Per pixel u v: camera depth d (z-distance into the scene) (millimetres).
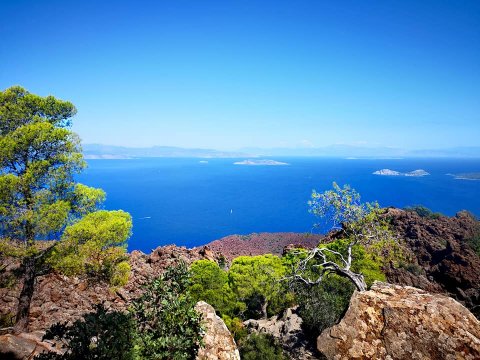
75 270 18906
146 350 8078
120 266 21781
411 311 5762
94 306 8219
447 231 49750
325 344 5859
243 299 34375
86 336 7477
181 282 9477
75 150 19469
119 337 7664
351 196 22531
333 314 22625
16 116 18281
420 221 53906
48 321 20578
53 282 24797
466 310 5695
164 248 42031
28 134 16891
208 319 9773
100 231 18844
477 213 182125
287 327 25047
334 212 22688
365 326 5840
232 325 29406
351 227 22453
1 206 16219
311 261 26750
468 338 5195
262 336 22734
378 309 6016
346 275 20344
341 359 5617
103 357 7301
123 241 20984
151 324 8930
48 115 19844
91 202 20484
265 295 32531
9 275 21828
